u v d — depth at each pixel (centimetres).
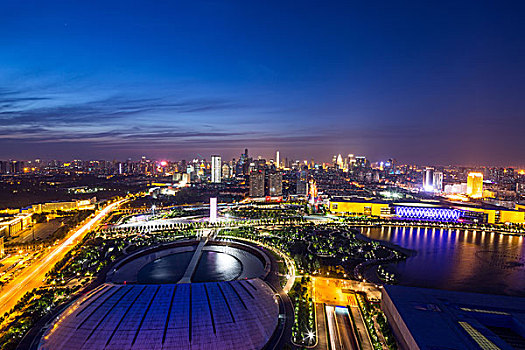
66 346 13000
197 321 14138
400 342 16050
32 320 18362
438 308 16975
